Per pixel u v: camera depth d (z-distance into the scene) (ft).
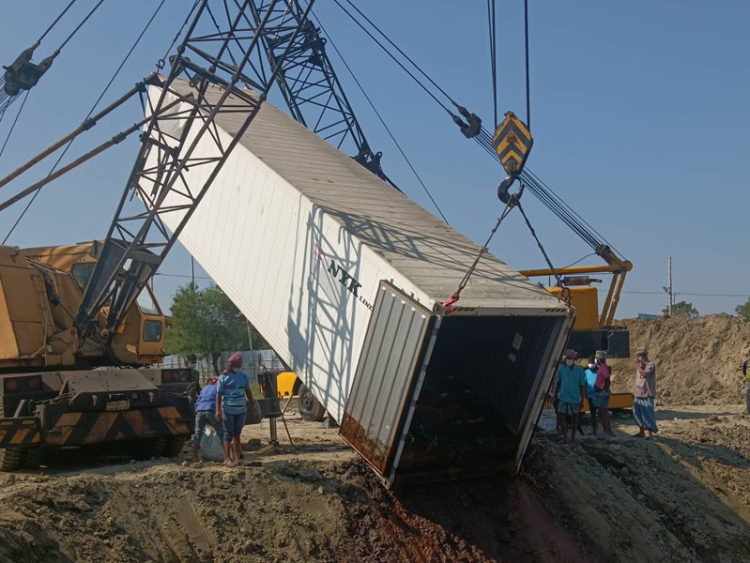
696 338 90.84
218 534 28.25
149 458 38.88
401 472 34.40
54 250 43.24
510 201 31.78
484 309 30.91
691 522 41.29
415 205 46.24
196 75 44.86
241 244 45.57
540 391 35.40
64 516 25.72
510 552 33.73
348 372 35.76
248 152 45.70
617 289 68.85
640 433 49.37
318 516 31.22
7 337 37.14
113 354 41.93
